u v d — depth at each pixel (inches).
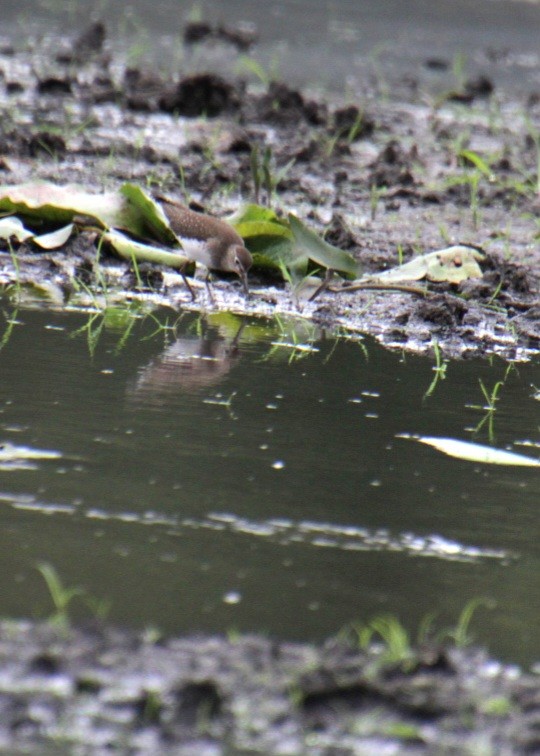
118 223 552.7
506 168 789.9
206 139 789.2
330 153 768.3
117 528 281.9
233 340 450.6
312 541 284.5
